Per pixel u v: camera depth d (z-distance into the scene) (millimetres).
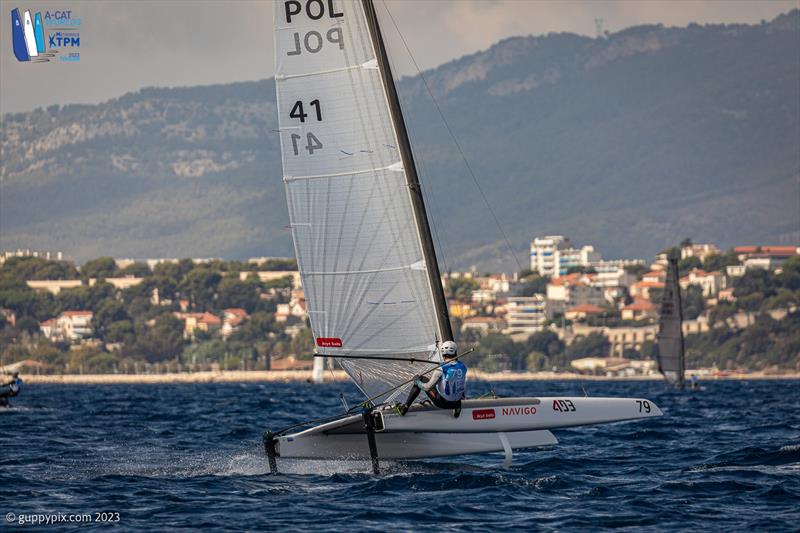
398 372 73500
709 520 56844
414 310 72438
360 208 72500
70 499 64688
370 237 72562
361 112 72000
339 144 72438
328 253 73438
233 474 74562
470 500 62531
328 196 72938
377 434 73188
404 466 74188
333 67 72125
